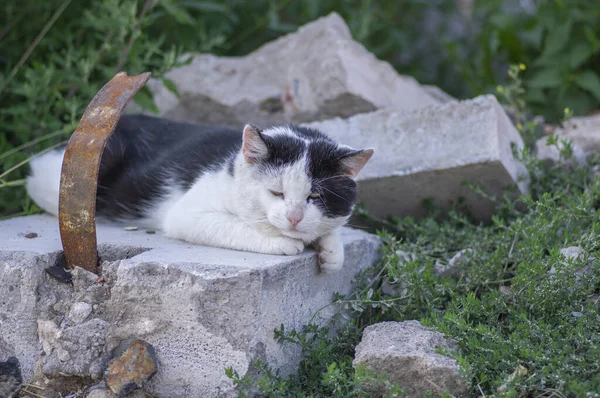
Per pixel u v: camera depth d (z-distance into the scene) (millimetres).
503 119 6223
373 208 6379
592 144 6949
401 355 4066
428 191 6164
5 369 4375
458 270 5312
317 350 4430
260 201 4574
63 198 4258
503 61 9719
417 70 10516
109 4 6824
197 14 9023
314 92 7199
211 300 4129
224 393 4176
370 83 7289
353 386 4137
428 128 6086
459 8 11508
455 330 4438
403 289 5164
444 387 4023
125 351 4227
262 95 7480
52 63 6938
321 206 4586
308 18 9789
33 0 7398
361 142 6223
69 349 4254
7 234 4926
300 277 4543
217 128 5773
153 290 4207
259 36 9734
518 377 3957
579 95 8664
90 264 4348
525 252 4938
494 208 6219
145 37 7387
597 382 3871
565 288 4605
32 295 4340
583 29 8773
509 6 9875
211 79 7617
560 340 4273
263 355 4238
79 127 4301
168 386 4262
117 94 4391
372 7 10352
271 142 4555
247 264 4234
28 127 6566
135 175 5492
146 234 5129
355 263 5285
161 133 5848
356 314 5137
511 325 4543
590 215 5172
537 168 6250
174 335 4230
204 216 4758
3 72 7566
